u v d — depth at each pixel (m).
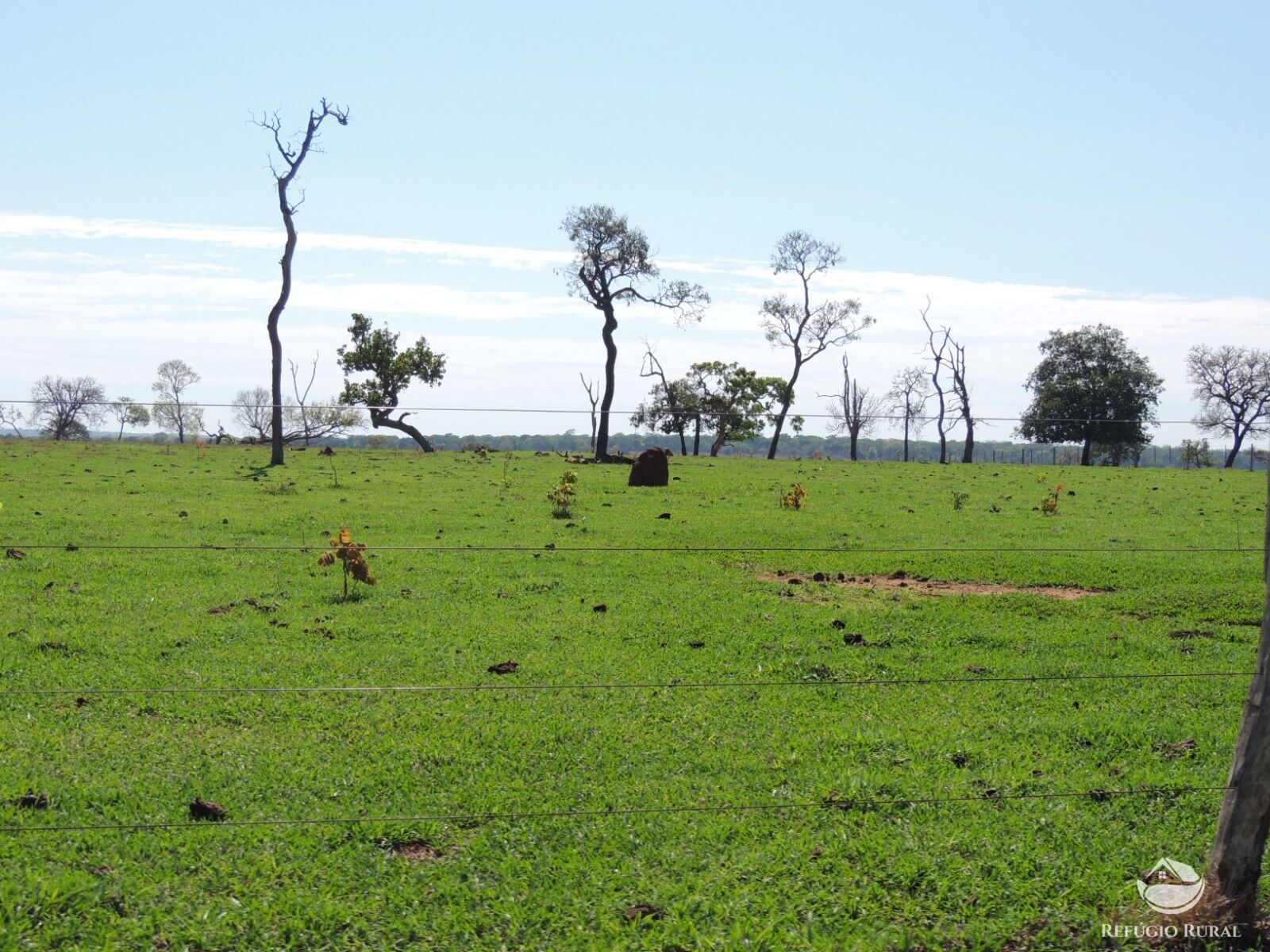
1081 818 8.88
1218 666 14.73
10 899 7.06
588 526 28.66
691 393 99.81
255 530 26.47
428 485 39.50
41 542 23.59
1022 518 32.22
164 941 6.83
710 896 7.46
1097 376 82.69
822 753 10.62
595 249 71.75
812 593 20.03
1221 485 44.97
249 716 11.61
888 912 7.32
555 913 7.22
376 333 83.50
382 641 15.44
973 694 13.01
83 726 11.16
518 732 11.09
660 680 13.55
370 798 9.26
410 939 6.95
